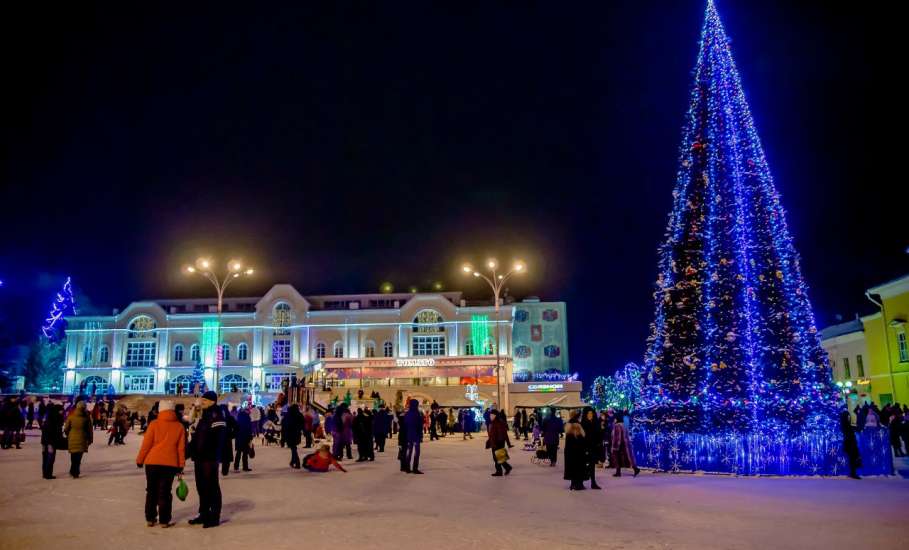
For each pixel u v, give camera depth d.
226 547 9.56
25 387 79.75
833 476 19.16
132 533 10.54
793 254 21.27
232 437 19.02
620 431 19.80
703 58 22.67
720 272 21.06
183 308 79.38
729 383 20.47
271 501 14.06
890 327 41.53
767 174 21.64
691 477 19.23
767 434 19.94
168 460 11.15
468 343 74.25
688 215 22.09
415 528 10.98
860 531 10.92
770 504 13.88
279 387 74.56
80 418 17.80
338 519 11.81
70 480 17.12
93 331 76.12
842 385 46.84
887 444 19.52
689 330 21.53
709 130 22.11
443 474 19.98
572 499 14.60
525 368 81.19
